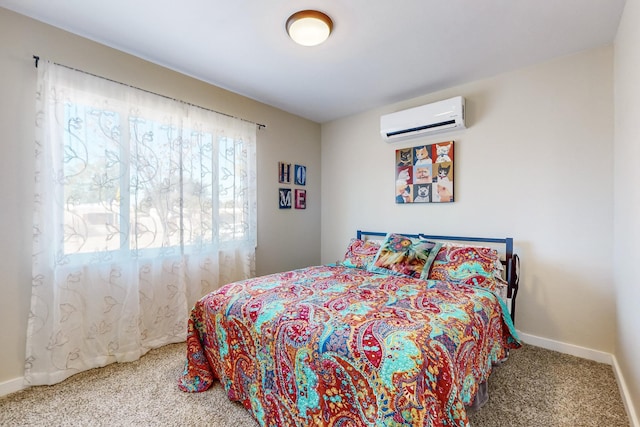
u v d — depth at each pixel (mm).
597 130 2139
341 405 1147
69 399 1700
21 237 1802
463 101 2637
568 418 1534
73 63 1992
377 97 3078
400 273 2322
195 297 2609
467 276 2104
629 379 1614
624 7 1696
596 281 2148
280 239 3457
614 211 2035
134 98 2234
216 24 1896
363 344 1173
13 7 1744
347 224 3688
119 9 1758
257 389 1476
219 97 2838
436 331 1266
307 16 1741
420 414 977
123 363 2121
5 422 1516
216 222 2750
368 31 1948
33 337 1818
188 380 1790
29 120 1826
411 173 3076
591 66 2160
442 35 1996
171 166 2436
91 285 2029
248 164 3037
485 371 1530
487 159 2627
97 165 2045
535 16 1792
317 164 3922
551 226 2326
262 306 1592
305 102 3232
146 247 2301
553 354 2242
